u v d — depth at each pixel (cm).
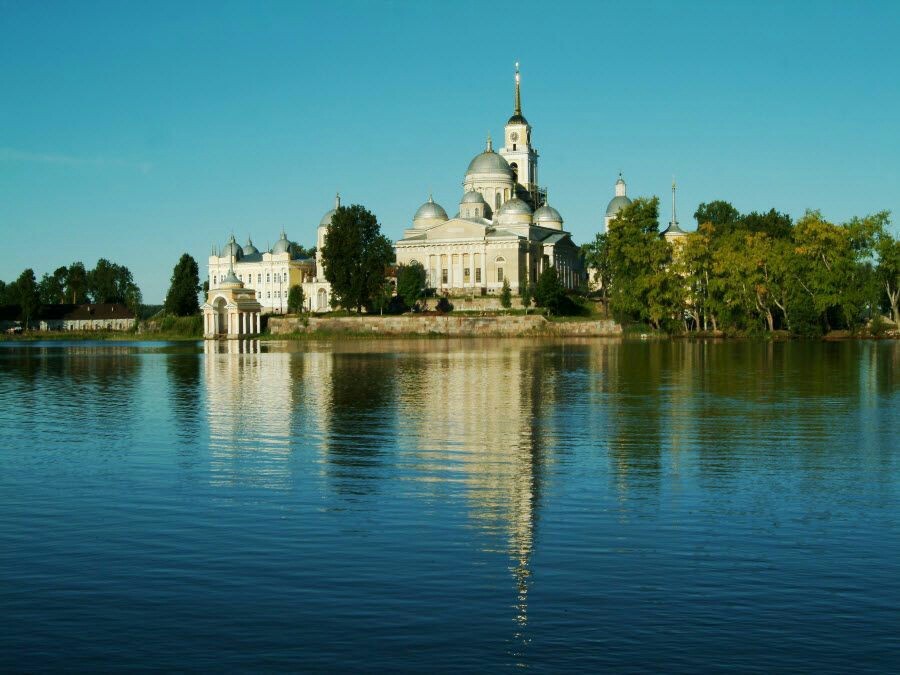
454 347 16550
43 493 3588
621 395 7169
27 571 2594
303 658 2012
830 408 6225
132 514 3231
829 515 3164
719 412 6028
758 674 1930
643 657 2006
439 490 3588
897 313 17875
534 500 3403
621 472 3941
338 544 2828
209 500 3441
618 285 19188
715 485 3659
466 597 2355
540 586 2434
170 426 5584
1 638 2134
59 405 6962
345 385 8425
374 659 2003
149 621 2222
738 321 18838
